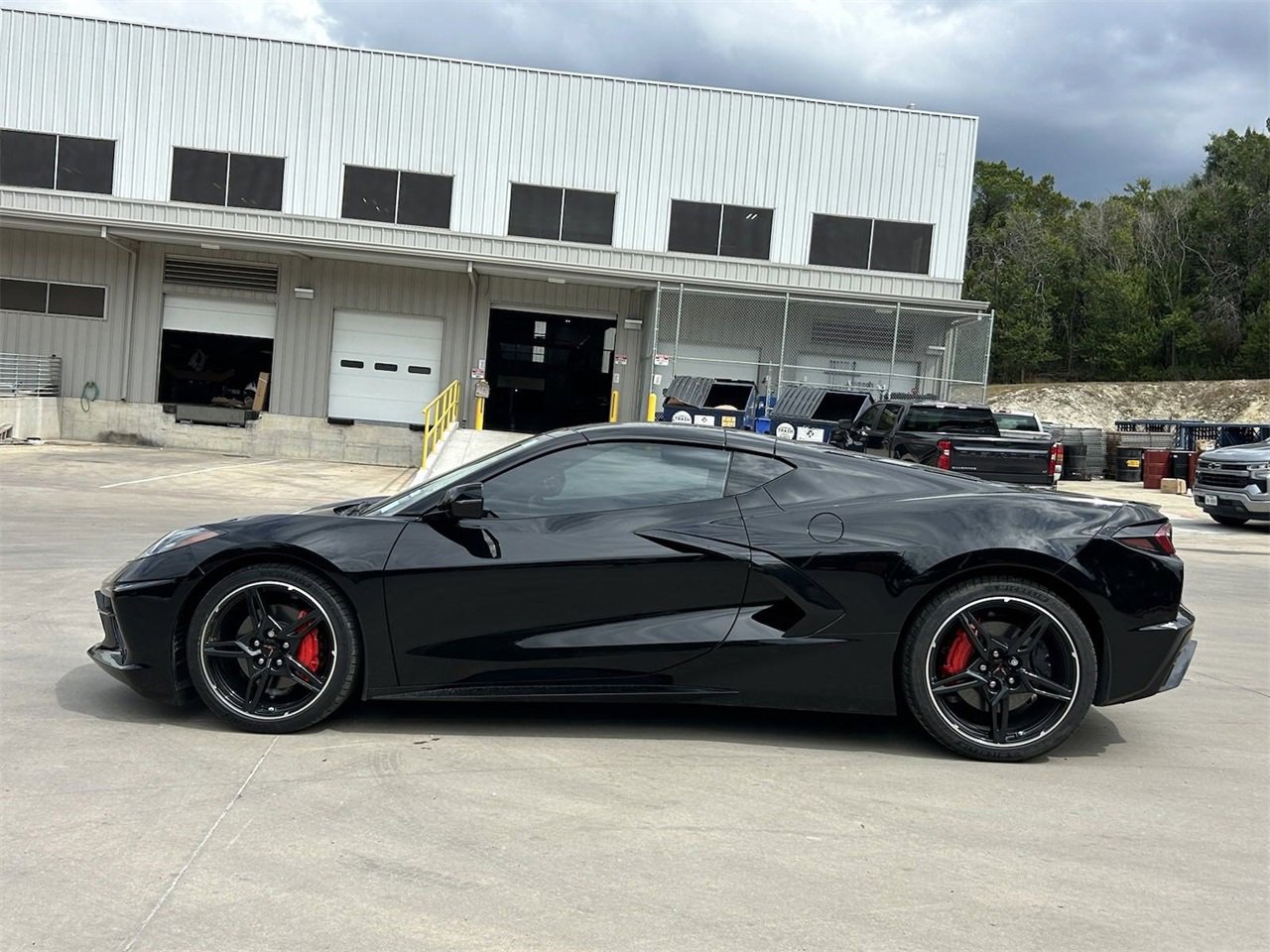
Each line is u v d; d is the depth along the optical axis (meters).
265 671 4.25
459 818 3.46
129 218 24.42
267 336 24.59
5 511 11.60
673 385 20.70
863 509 4.37
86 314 24.12
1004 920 2.88
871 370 24.84
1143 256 83.75
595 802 3.65
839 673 4.27
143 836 3.24
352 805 3.54
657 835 3.38
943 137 25.80
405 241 24.86
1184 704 5.38
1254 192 81.19
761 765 4.13
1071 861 3.31
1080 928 2.85
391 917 2.77
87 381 24.16
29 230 23.91
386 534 4.27
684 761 4.14
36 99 24.39
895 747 4.45
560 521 4.32
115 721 4.37
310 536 4.23
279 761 3.96
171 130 24.52
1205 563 12.12
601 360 25.53
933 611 4.22
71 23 24.34
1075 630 4.21
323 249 22.47
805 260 25.62
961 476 4.63
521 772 3.93
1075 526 4.30
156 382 24.30
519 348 25.42
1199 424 27.31
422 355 24.77
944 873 3.18
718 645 4.23
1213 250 81.75
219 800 3.55
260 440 24.41
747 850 3.29
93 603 6.78
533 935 2.70
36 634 5.87
